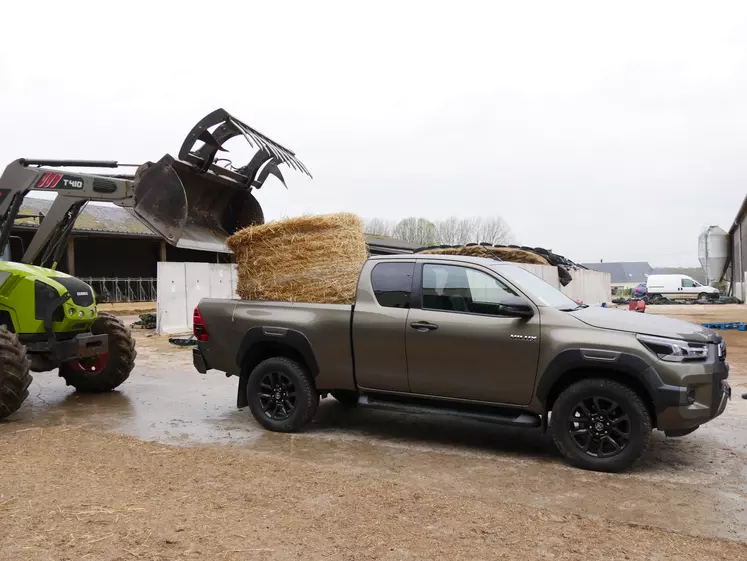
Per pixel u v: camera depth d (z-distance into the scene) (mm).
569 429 5043
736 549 3416
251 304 6426
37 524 3570
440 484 4609
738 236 53500
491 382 5316
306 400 6113
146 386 8883
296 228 6324
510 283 5375
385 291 5848
